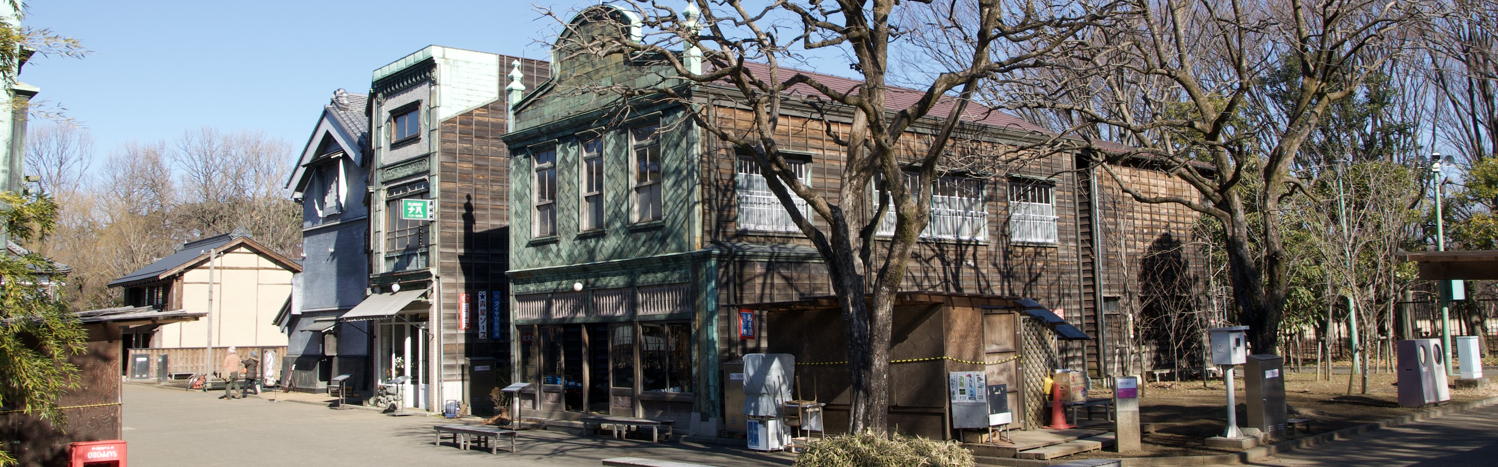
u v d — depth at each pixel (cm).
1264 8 2716
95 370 1315
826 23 1404
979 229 2331
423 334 2645
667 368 1967
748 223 1958
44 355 1135
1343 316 2727
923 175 1412
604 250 2092
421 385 2638
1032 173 2452
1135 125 1888
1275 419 1549
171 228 6994
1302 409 1916
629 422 1864
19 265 998
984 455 1504
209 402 3036
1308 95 1756
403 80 2784
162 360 4125
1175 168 1912
